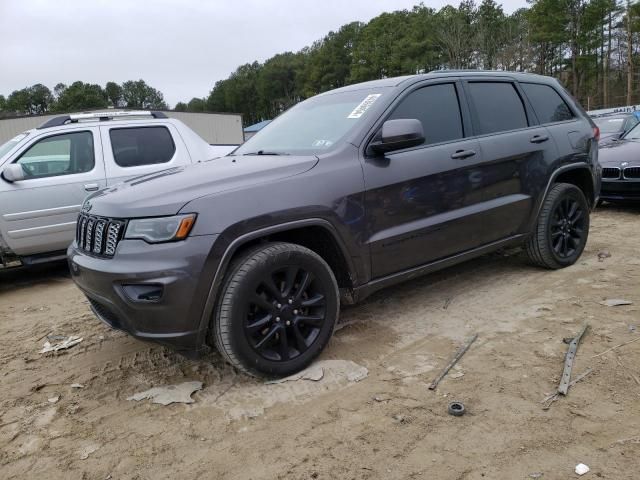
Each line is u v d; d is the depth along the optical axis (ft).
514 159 14.19
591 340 11.32
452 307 13.80
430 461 7.84
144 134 22.18
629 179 24.18
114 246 9.70
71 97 338.95
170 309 9.27
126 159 21.47
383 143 11.30
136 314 9.42
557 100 16.56
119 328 10.21
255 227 9.82
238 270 9.71
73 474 8.11
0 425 9.61
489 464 7.68
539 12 182.09
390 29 220.43
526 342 11.48
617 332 11.61
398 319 13.25
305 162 10.97
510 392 9.53
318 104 14.20
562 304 13.46
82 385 10.96
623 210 26.43
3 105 383.24
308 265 10.48
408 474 7.59
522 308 13.39
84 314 15.83
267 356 10.19
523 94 15.42
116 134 21.53
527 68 153.69
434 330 12.46
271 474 7.80
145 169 21.61
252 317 10.12
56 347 13.11
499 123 14.39
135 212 9.49
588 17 174.19
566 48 186.50
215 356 11.88
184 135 23.21
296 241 11.30
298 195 10.36
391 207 11.69
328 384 10.22
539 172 14.89
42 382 11.24
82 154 20.79
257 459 8.18
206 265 9.32
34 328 14.87
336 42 267.39
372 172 11.40
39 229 19.57
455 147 12.95
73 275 11.11
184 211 9.34
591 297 13.78
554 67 191.11
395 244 11.81
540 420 8.64
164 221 9.31
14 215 19.07
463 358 10.96
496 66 147.84
